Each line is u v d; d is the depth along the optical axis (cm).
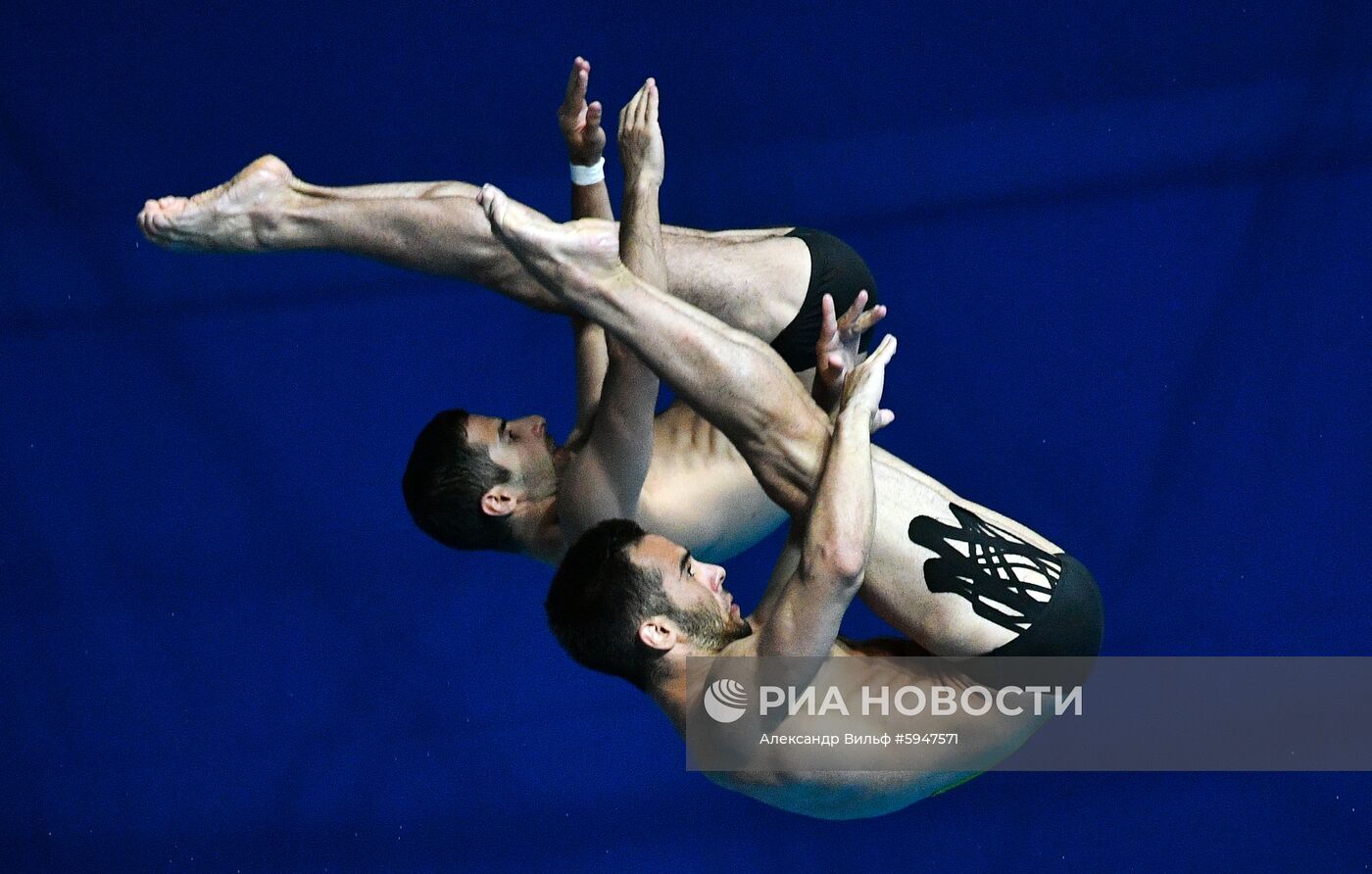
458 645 1365
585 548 775
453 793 1316
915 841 1294
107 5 1616
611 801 1308
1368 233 1477
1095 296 1468
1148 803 1294
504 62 1588
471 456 887
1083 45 1571
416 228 827
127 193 1548
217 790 1333
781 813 1299
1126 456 1411
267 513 1420
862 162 1530
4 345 1486
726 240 879
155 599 1395
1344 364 1432
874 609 793
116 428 1456
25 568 1406
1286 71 1545
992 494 1408
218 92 1585
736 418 722
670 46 1589
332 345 1482
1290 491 1389
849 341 816
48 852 1323
